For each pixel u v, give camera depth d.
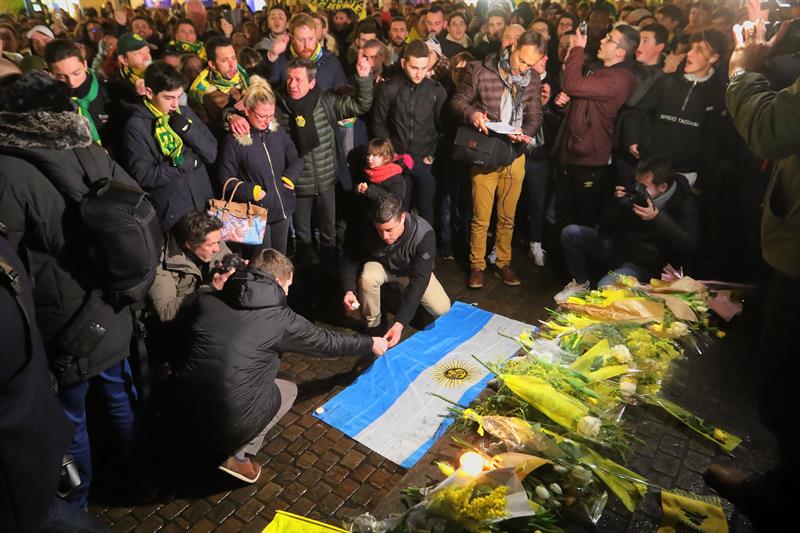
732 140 4.34
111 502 2.79
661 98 4.48
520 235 5.56
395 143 4.71
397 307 4.25
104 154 2.37
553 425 2.67
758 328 3.41
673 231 3.96
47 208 2.14
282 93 4.27
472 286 4.68
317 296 4.57
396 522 2.25
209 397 2.64
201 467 2.98
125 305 2.31
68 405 2.34
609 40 4.43
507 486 2.23
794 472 2.12
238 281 2.67
